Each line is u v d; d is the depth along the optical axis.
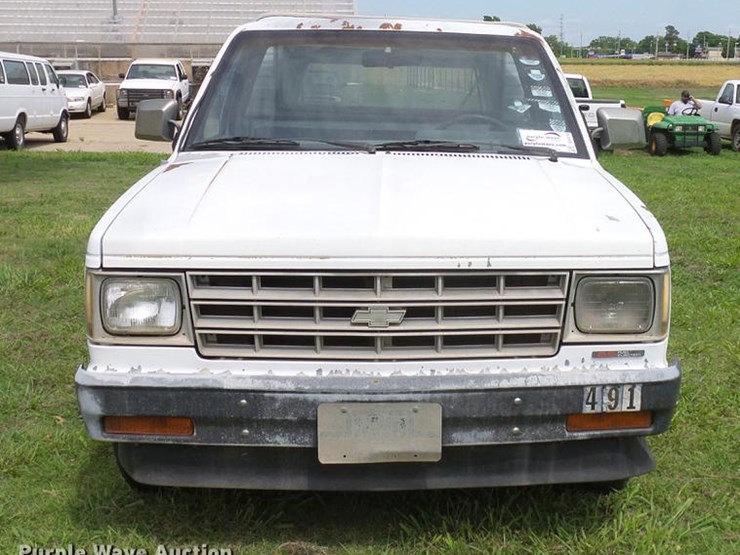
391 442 2.65
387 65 3.95
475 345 2.70
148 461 2.85
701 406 4.18
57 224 8.50
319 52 3.99
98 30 36.62
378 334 2.64
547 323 2.70
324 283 2.62
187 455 2.83
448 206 2.84
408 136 3.74
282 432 2.65
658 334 2.73
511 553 2.94
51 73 19.00
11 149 16.98
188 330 2.66
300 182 3.08
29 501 3.29
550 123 3.85
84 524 3.12
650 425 2.76
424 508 3.22
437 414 2.63
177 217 2.76
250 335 2.66
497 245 2.63
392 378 2.64
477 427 2.67
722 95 20.86
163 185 3.12
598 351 2.72
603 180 3.33
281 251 2.59
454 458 2.79
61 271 6.57
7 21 37.41
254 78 3.94
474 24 4.21
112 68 35.03
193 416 2.64
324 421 2.62
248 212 2.77
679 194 11.38
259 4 39.47
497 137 3.77
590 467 2.87
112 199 10.40
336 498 3.29
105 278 2.65
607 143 4.19
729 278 6.68
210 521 3.11
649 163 16.89
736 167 16.16
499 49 4.06
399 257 2.59
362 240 2.60
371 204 2.84
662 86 56.12
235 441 2.67
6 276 6.27
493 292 2.65
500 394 2.65
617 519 3.14
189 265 2.61
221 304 2.63
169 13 37.94
